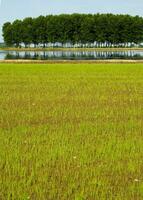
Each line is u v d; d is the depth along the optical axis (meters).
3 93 25.86
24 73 41.25
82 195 9.45
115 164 11.56
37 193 9.61
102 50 146.12
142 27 157.25
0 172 10.83
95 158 12.05
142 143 13.68
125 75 39.22
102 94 25.59
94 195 9.52
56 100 22.97
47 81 33.12
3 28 167.88
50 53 120.50
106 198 9.37
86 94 25.52
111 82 32.66
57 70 45.59
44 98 23.72
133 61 66.81
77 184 10.12
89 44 162.75
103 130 15.56
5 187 9.84
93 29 156.12
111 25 155.12
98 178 10.52
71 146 13.20
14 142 13.65
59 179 10.43
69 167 11.29
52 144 13.44
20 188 9.80
